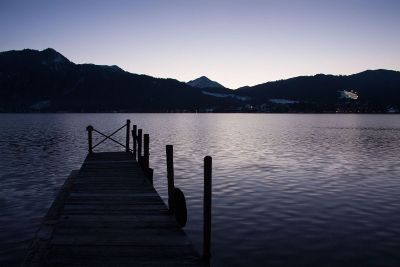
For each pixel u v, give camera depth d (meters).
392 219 15.12
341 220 14.93
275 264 10.77
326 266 10.67
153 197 12.59
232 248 11.96
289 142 55.25
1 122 146.62
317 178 24.48
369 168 29.33
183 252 7.60
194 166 29.69
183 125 121.88
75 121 163.75
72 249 7.67
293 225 14.27
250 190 20.61
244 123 147.12
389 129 104.06
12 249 11.93
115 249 7.71
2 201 18.39
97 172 17.77
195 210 16.42
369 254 11.53
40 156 36.97
